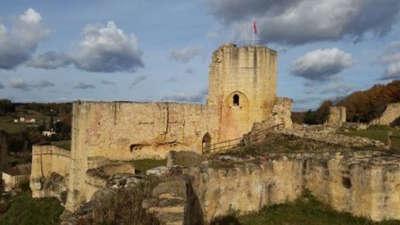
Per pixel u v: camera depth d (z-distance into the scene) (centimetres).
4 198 5450
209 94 3684
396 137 3372
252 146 2841
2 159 7469
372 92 8688
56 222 3678
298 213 2231
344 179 2228
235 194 2172
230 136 3578
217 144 3569
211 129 3559
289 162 2403
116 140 3109
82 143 3062
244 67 3525
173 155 2655
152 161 3186
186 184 1694
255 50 3516
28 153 9094
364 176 2125
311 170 2395
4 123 12106
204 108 3506
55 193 4747
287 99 3453
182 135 3381
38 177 5309
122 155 3139
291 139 2919
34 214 4409
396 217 2098
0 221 4478
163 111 3284
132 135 3169
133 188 1603
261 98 3541
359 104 8625
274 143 2864
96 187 2494
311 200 2359
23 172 6481
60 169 5278
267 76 3566
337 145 2683
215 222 2044
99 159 2891
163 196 1491
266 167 2311
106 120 3067
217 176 2098
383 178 2097
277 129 3158
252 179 2242
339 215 2192
